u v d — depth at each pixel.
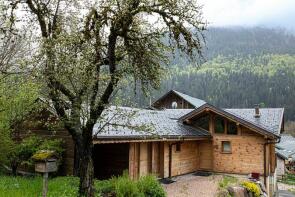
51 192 11.59
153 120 22.75
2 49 16.47
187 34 11.96
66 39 11.49
